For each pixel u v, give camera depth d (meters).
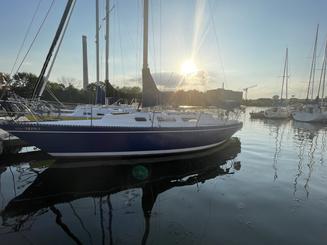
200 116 8.34
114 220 3.76
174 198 4.61
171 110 8.26
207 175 6.05
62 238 3.27
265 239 3.26
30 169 6.19
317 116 23.48
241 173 6.26
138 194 4.80
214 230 3.48
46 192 4.79
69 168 6.18
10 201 4.38
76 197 4.61
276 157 8.16
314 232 3.44
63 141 6.15
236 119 10.69
